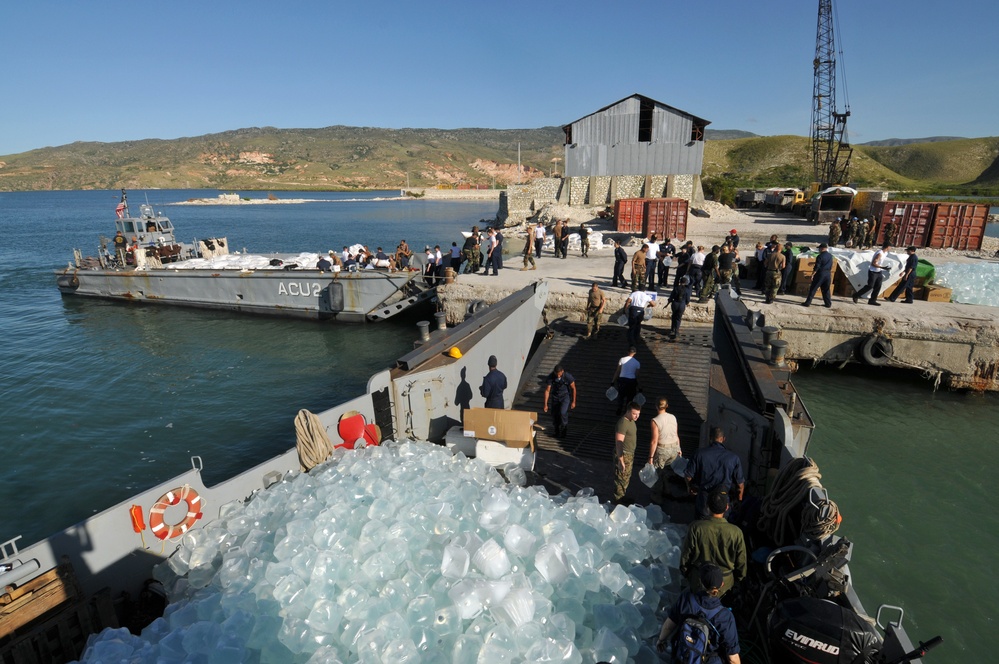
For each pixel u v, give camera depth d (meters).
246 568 4.41
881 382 12.95
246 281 21.00
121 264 24.77
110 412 12.54
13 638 3.79
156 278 22.58
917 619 6.16
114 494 9.30
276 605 3.97
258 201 151.50
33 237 53.88
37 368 15.61
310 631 3.70
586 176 37.19
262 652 3.63
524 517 4.84
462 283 16.88
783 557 4.35
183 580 4.66
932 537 7.57
